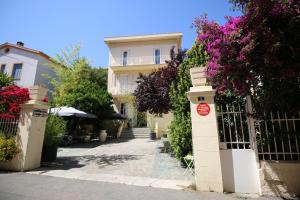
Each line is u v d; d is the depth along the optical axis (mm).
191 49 6926
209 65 4320
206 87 4844
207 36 4227
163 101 9711
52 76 20844
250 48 3555
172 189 4473
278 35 3535
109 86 21531
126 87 21281
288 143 4371
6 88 7023
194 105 4824
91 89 17125
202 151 4566
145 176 5660
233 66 3846
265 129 4520
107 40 22078
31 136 6492
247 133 4785
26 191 4238
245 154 4492
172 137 7203
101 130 15969
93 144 13438
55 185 4711
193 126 4723
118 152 10000
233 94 4910
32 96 6848
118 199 3836
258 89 4520
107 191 4297
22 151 6297
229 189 4410
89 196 3975
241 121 4715
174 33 21297
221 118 5055
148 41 22031
